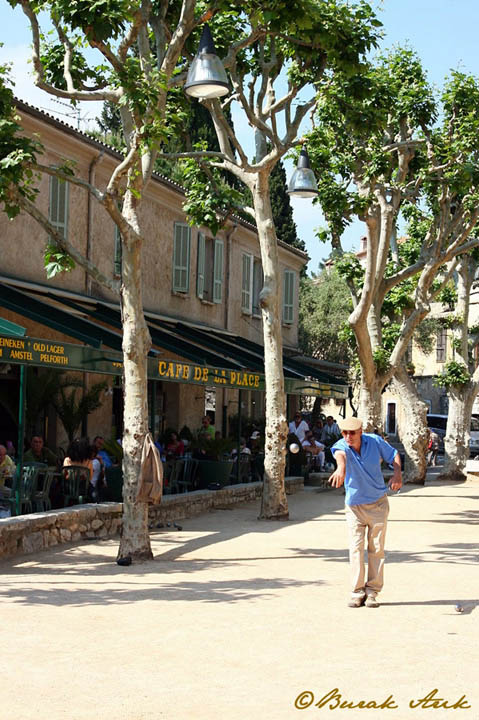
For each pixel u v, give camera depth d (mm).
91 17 11148
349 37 13664
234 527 15867
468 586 9898
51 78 13867
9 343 11984
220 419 29875
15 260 19297
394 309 26562
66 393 20391
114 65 11562
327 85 14914
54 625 7648
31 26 12125
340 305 48438
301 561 11797
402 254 30312
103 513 14281
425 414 27609
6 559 11586
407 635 7410
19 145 11477
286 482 23406
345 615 8227
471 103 22531
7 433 19141
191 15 12195
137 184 12195
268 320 17375
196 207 18156
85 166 21797
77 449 14891
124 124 12453
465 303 30078
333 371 38344
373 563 8703
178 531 15227
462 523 16844
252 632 7465
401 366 27828
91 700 5504
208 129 38125
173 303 26453
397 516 18094
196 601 8867
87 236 21859
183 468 18875
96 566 11250
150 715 5211
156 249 25531
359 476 8680
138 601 8836
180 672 6176
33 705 5398
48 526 12750
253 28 13508
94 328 16141
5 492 13258
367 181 21641
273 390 17266
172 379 16562
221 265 29266
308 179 16172
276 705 5414
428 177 22703
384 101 15820
